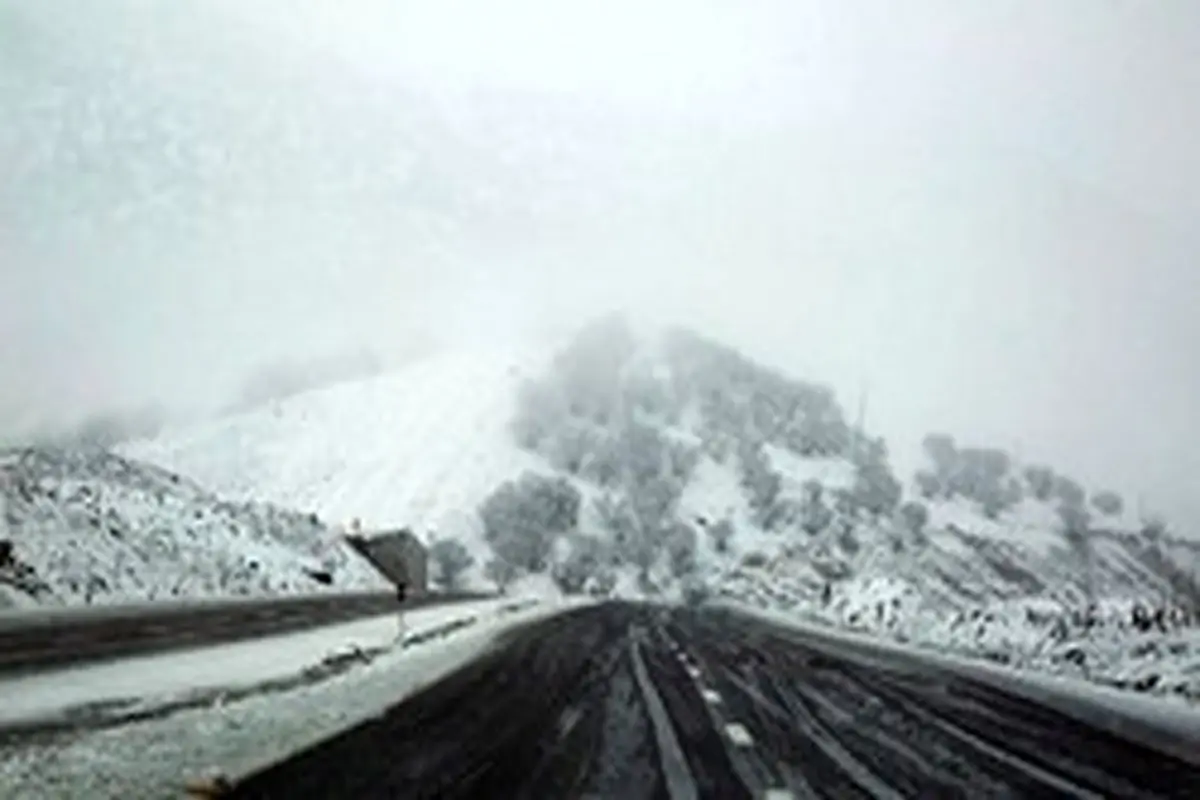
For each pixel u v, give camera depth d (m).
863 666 23.88
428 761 10.61
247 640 27.30
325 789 9.16
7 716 13.20
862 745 12.55
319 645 27.34
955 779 10.66
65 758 10.36
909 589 52.19
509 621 41.00
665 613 51.69
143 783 9.28
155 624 26.70
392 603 48.97
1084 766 11.78
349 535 73.88
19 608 25.52
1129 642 26.44
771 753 11.70
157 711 14.37
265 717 13.98
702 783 9.96
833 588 61.72
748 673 20.94
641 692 17.03
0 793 8.63
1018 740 13.55
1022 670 25.38
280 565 48.94
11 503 31.36
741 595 84.62
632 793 9.42
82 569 30.83
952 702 17.47
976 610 38.31
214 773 9.27
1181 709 17.95
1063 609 34.16
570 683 18.25
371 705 15.36
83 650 21.19
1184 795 10.39
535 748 11.52
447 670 20.92
